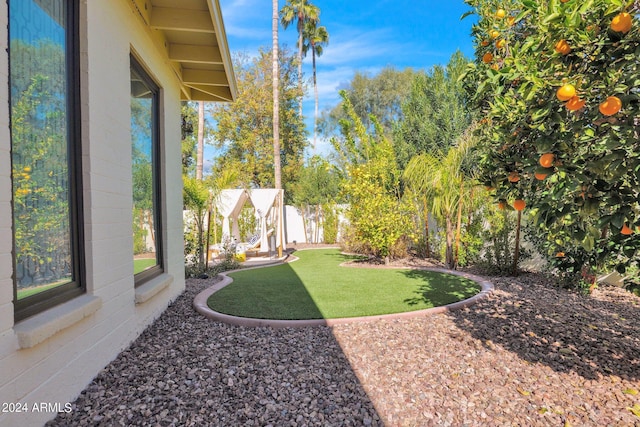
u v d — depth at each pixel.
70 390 2.40
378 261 9.78
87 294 2.73
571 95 1.86
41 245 2.28
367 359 3.21
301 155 21.30
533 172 2.21
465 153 7.47
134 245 3.96
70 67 2.64
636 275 3.32
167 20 4.38
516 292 5.72
